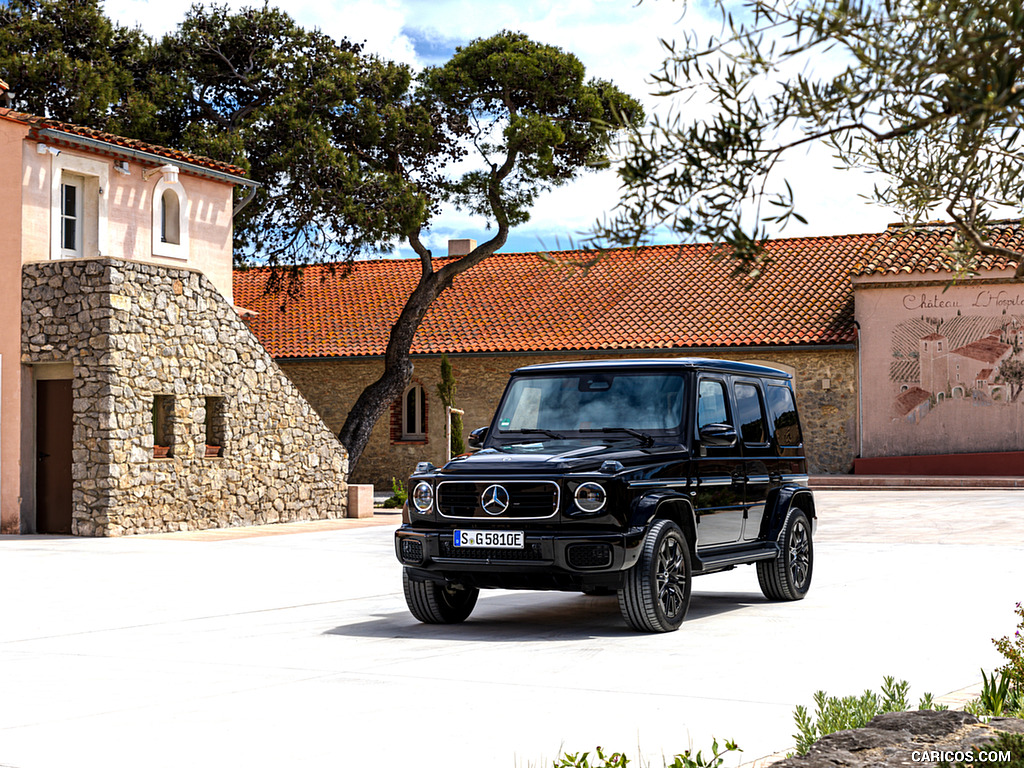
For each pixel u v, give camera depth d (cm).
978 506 2177
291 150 2602
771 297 3256
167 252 2156
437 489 894
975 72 290
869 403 3034
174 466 1881
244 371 2039
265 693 650
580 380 990
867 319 3039
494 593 1182
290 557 1502
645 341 3147
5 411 1834
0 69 2700
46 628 919
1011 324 2920
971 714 474
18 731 568
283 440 2122
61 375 1831
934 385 2984
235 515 2008
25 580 1254
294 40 2839
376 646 820
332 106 2739
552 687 654
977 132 321
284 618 975
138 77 2925
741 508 992
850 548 1509
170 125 2853
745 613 966
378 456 3400
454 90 2759
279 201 2672
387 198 2645
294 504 2141
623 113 362
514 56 2700
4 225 1842
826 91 330
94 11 2947
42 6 2903
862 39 315
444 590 932
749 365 1066
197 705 621
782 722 557
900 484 2762
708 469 948
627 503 853
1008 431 2923
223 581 1247
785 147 336
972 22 284
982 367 2947
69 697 648
